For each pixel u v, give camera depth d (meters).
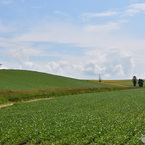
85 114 27.08
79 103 38.81
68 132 18.09
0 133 18.27
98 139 16.17
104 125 20.47
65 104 38.09
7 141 16.67
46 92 58.88
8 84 74.19
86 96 52.78
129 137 17.17
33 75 104.12
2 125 21.39
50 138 16.92
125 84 136.50
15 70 111.44
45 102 41.66
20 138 16.89
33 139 16.72
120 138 16.14
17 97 49.72
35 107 35.53
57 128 19.38
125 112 28.84
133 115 26.20
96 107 33.88
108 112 28.67
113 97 49.62
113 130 18.70
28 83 82.06
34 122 22.41
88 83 111.06
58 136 17.30
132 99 45.19
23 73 105.56
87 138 16.53
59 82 97.00
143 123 21.58
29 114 28.12
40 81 91.31
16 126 20.78
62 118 24.11
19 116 26.80
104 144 15.52
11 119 24.83
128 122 21.78
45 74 114.81
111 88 84.81
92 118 23.89
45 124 21.17
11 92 52.84
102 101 41.59
